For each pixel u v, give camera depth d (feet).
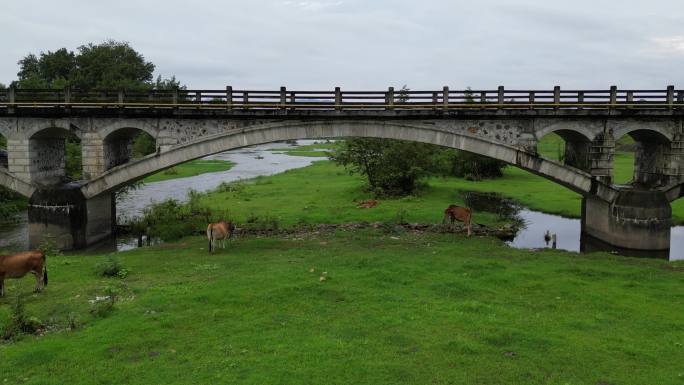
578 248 113.70
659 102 111.45
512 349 50.29
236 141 110.52
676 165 114.73
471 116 110.01
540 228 133.08
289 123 109.91
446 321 56.90
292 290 66.90
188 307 61.05
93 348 49.62
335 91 108.17
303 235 111.24
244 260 86.43
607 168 114.73
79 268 81.82
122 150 130.21
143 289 68.59
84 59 317.63
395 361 47.26
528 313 60.70
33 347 49.70
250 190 188.14
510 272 78.43
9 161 111.65
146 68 349.00
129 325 55.16
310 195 174.40
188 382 43.32
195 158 111.55
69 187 112.06
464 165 219.41
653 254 110.11
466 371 45.78
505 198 174.09
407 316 58.34
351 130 110.63
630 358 49.16
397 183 170.09
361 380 43.88
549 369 46.65
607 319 59.06
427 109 109.09
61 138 130.41
